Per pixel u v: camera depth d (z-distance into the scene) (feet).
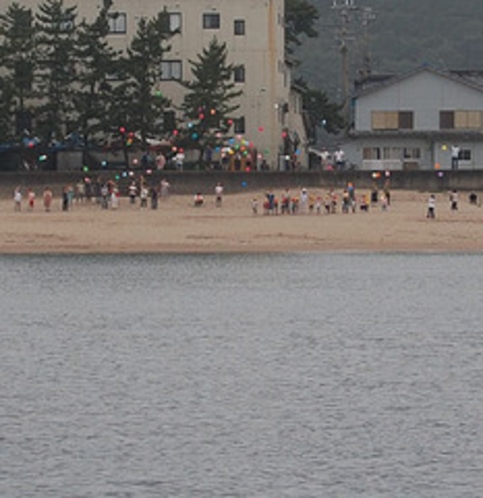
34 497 263.90
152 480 274.77
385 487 270.46
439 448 297.53
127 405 338.54
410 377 374.02
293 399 345.92
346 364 395.14
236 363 398.42
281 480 274.98
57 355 412.36
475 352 415.23
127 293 572.92
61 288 589.32
